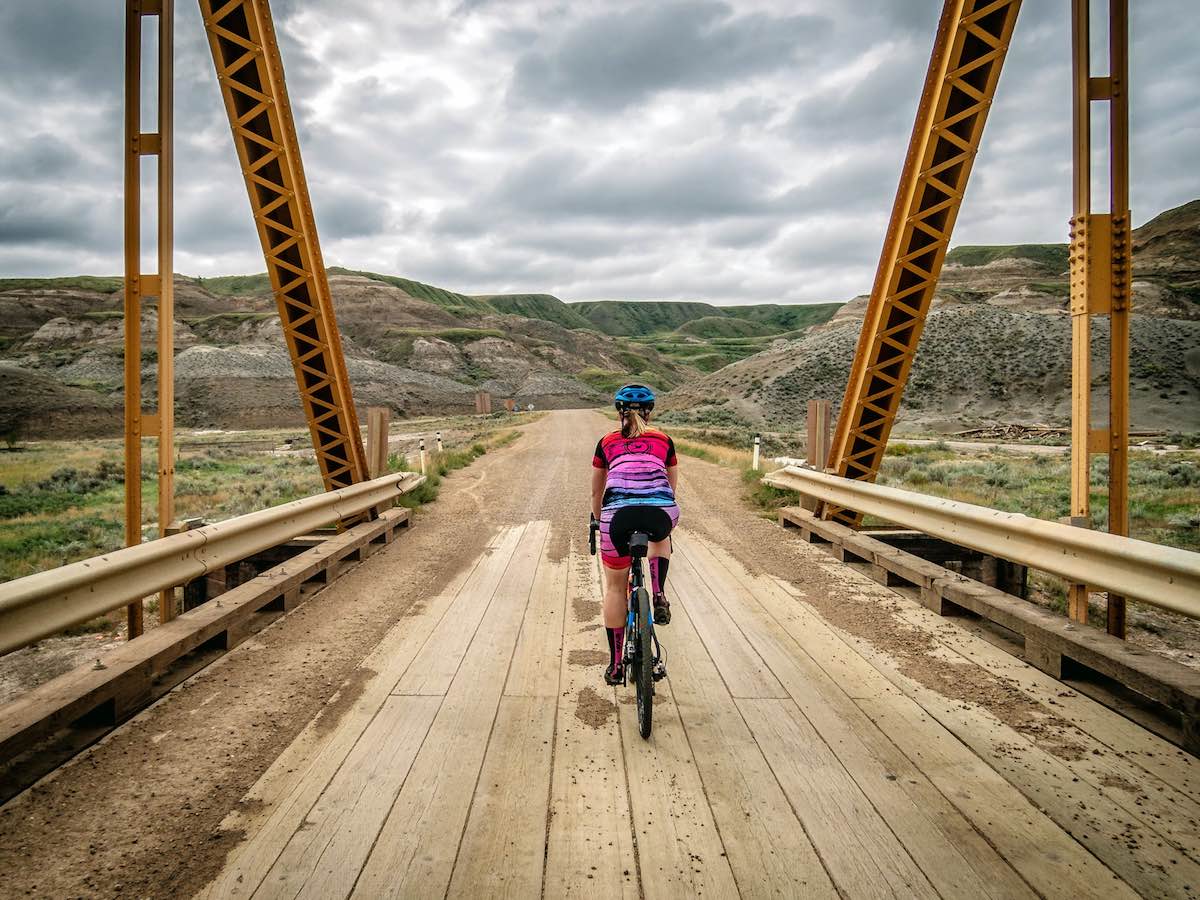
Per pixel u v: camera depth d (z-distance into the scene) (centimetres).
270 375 9931
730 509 1209
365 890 251
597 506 468
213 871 262
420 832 287
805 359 9012
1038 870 262
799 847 277
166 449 520
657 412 9319
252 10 683
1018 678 456
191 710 409
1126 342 486
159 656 423
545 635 547
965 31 642
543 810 304
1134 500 1558
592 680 457
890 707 413
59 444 5156
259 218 757
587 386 16962
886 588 693
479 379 14725
